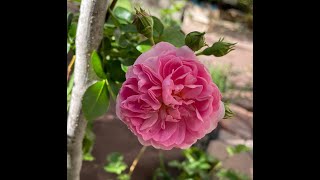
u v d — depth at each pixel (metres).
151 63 0.19
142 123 0.19
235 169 0.48
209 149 0.50
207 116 0.18
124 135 0.48
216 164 0.46
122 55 0.24
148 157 0.47
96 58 0.22
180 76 0.18
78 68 0.23
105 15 0.23
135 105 0.19
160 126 0.19
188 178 0.45
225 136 0.53
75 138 0.25
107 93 0.23
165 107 0.19
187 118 0.19
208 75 0.19
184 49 0.19
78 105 0.24
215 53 0.21
